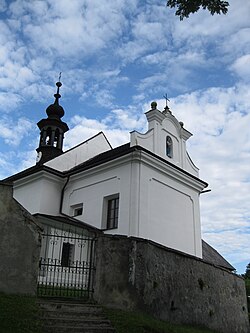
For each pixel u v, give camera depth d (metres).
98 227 17.48
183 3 8.53
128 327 7.68
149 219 16.78
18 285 8.37
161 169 18.30
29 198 20.17
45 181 19.89
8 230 8.66
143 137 18.38
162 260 10.14
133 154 17.09
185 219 19.11
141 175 17.11
